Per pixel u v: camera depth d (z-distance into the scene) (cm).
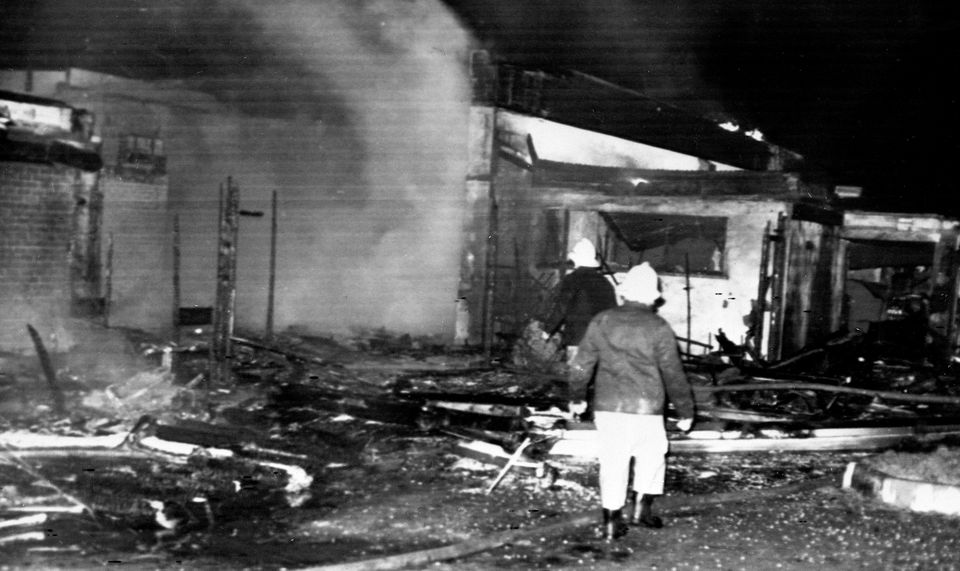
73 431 763
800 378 1118
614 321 546
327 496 646
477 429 840
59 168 1209
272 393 1009
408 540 543
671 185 1652
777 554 518
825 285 1838
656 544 538
